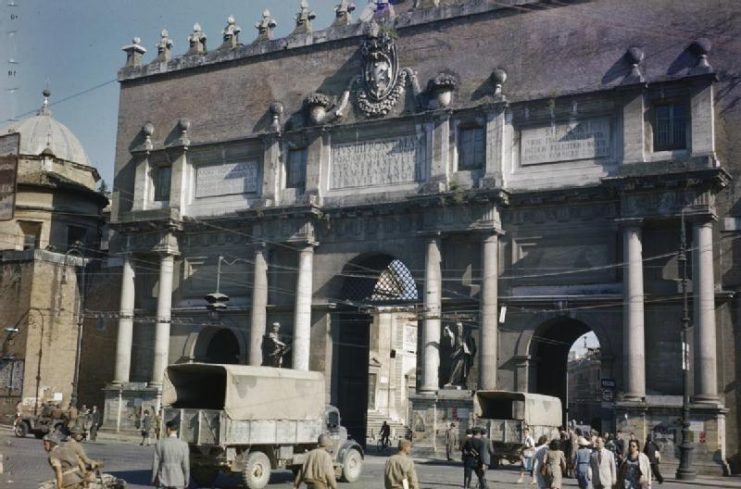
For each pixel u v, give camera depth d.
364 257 50.69
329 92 52.66
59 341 60.91
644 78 43.50
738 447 40.34
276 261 52.88
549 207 45.56
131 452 42.94
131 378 56.91
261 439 28.95
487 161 46.53
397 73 50.28
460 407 45.12
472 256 47.03
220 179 55.69
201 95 57.75
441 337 47.09
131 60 61.25
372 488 30.30
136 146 59.84
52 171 71.62
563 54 46.16
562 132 45.53
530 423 39.81
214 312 46.00
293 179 53.03
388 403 84.88
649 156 43.09
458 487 31.33
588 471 23.31
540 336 45.94
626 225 42.56
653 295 42.38
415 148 49.22
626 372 41.75
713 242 41.75
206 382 30.72
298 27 54.81
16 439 49.19
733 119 42.06
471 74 48.31
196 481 29.36
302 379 31.03
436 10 49.78
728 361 41.06
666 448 40.56
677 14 43.81
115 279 60.31
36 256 60.50
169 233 55.72
